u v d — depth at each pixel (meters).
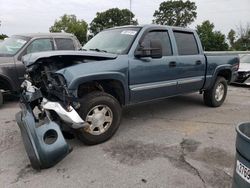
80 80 3.99
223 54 6.88
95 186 3.26
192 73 5.96
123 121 5.65
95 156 4.02
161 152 4.19
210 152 4.22
